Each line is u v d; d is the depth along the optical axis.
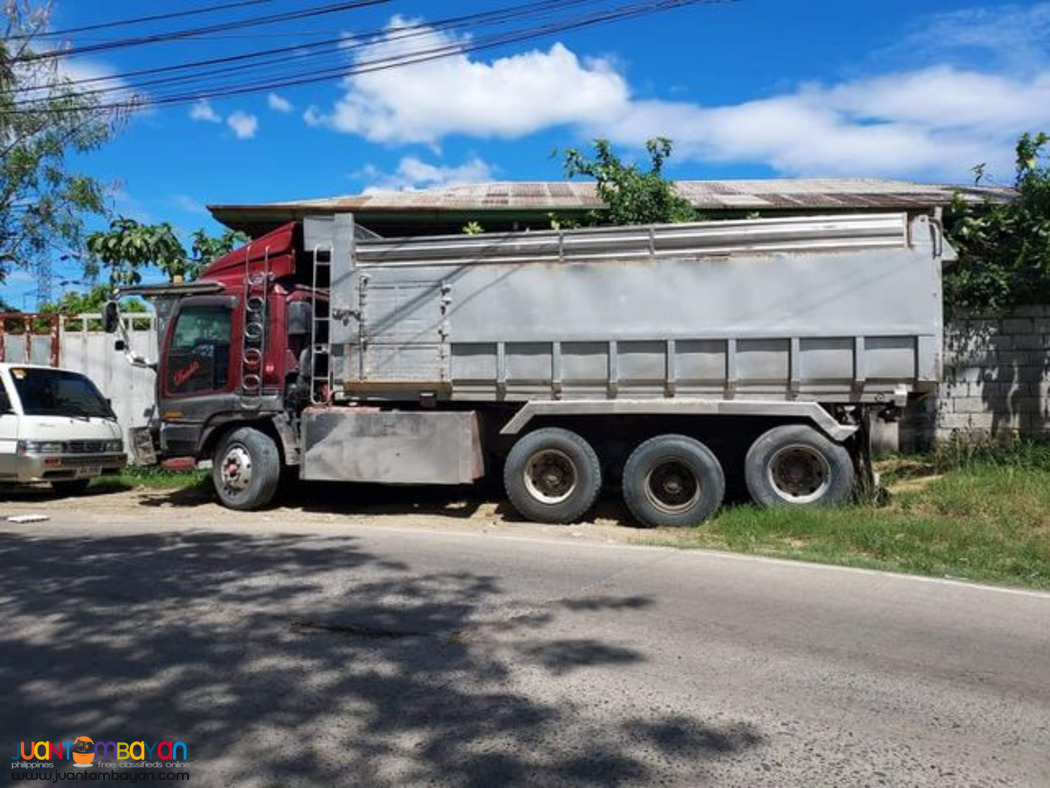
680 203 14.77
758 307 9.26
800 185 18.55
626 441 10.10
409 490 12.51
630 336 9.57
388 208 15.47
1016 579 7.24
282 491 12.50
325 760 3.84
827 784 3.62
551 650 5.29
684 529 9.43
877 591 6.74
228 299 11.26
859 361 9.02
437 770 3.74
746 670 4.96
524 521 10.16
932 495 10.02
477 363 10.10
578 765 3.78
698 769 3.74
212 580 7.06
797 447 9.31
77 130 18.48
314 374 10.91
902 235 8.98
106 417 13.88
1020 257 12.35
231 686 4.70
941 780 3.66
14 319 16.45
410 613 6.07
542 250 9.88
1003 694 4.64
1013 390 12.92
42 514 11.18
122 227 19.30
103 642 5.46
